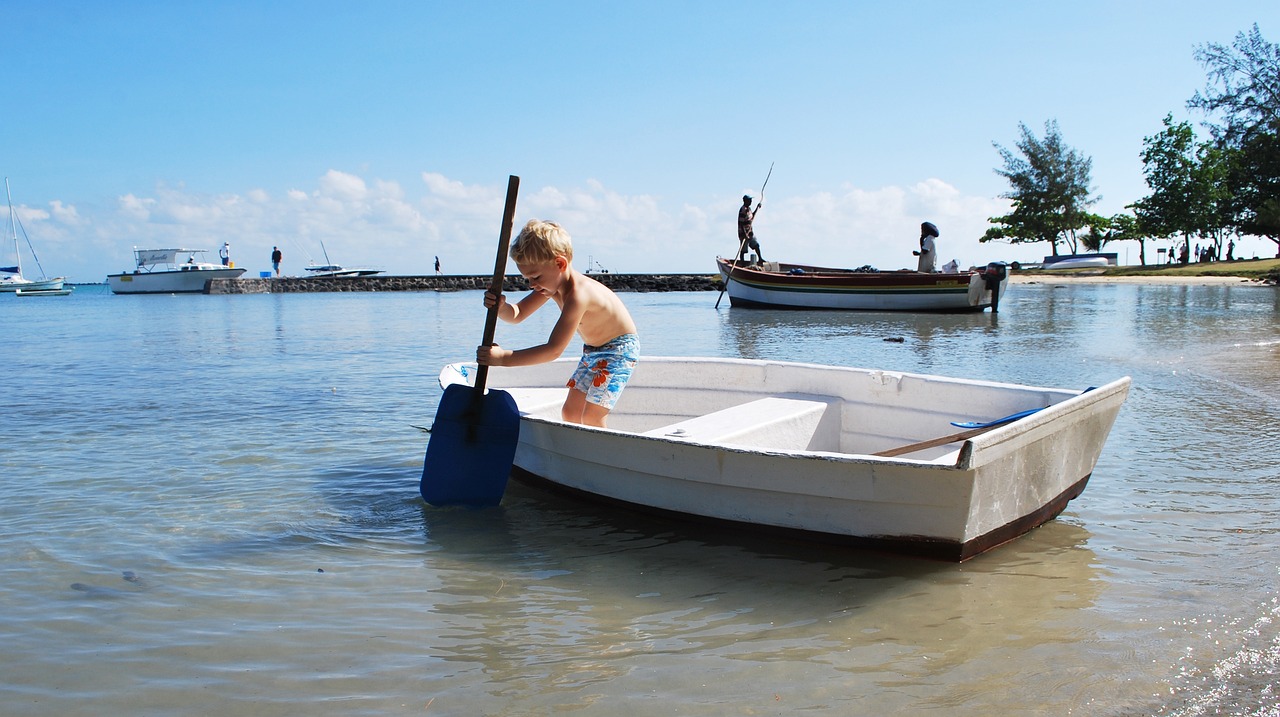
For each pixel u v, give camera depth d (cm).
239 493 473
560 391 593
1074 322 1706
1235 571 350
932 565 359
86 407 753
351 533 407
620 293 4656
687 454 384
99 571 356
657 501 411
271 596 331
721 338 1464
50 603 323
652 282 5412
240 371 1025
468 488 444
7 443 600
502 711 246
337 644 290
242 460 549
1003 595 329
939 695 254
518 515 434
